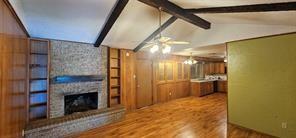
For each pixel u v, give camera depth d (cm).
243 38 411
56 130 359
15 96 263
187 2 322
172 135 373
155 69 700
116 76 557
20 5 272
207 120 478
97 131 401
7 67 220
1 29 194
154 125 439
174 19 421
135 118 501
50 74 398
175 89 798
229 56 447
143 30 471
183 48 596
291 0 227
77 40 443
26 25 339
